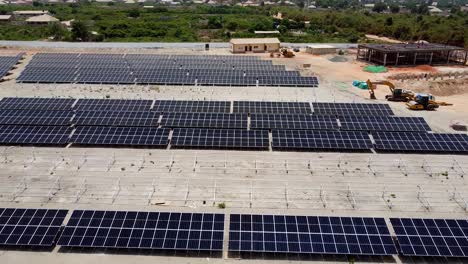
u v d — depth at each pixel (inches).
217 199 1766.7
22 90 3302.2
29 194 1786.4
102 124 2474.2
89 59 4222.4
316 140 2251.5
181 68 3924.7
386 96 3198.8
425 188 1892.2
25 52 4670.3
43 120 2502.5
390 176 1995.6
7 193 1790.1
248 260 1396.4
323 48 4963.1
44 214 1508.4
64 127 2381.9
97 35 5748.0
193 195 1795.0
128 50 4968.0
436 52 4719.5
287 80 3550.7
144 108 2726.4
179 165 2057.1
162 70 3774.6
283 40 5900.6
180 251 1429.6
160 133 2295.8
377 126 2471.7
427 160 2162.9
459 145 2242.9
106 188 1844.2
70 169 2009.1
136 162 2082.9
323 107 2792.8
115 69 3806.6
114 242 1408.7
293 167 2059.5
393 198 1803.6
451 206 1749.5
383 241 1411.2
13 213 1509.6
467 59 4854.8
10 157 2119.8
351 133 2316.7
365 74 3998.5
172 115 2527.1
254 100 3107.8
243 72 3774.6
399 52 4335.6
